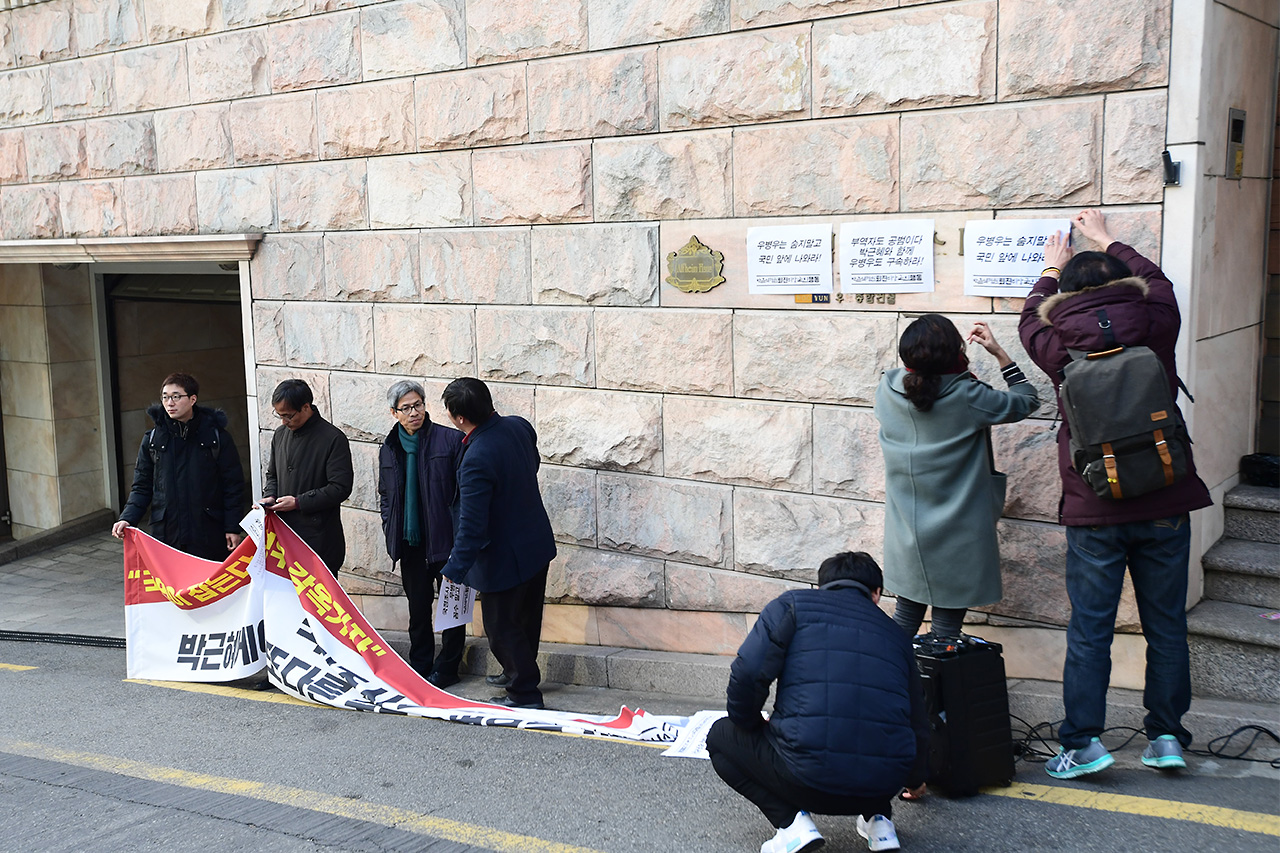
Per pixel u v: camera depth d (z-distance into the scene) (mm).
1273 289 5926
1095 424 4191
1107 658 4441
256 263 8445
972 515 4758
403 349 7648
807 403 5848
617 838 4180
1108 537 4340
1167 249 4766
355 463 8109
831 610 3900
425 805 4590
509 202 6910
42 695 6738
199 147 8648
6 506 13016
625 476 6629
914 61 5270
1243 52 5070
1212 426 5199
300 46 7848
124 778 5070
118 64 9078
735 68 5840
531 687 6152
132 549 7152
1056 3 4883
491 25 6816
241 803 4672
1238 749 4652
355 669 6363
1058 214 5004
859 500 5730
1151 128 4734
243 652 6754
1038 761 4816
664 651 6617
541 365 6922
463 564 5797
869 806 3820
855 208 5551
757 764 3893
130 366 12867
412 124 7332
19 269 12305
